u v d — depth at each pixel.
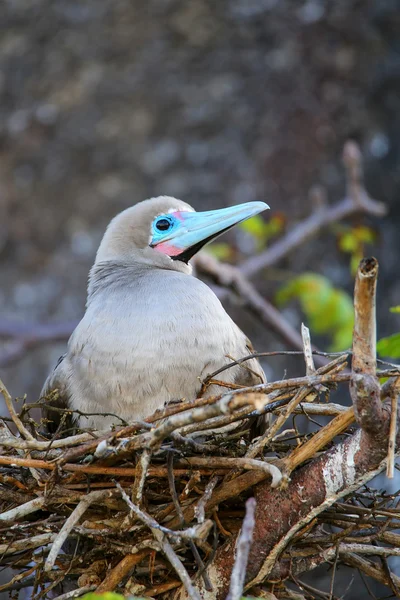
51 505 7.56
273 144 16.05
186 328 8.34
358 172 13.51
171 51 16.47
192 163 15.95
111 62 16.48
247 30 16.56
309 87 16.44
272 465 6.99
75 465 7.38
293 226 15.52
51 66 16.53
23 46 16.61
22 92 16.44
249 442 8.14
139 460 7.19
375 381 6.47
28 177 16.06
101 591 7.27
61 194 15.99
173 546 7.41
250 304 12.54
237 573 5.64
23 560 7.65
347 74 16.66
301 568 7.57
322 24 16.77
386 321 15.63
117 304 8.55
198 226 9.87
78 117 16.28
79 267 15.61
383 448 6.77
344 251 14.30
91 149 16.14
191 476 7.36
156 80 16.34
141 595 7.48
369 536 7.54
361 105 16.66
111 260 9.73
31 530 7.58
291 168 15.97
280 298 12.77
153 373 8.28
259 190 15.76
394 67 16.81
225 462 7.27
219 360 8.45
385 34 17.00
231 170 15.86
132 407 8.38
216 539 7.29
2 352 13.64
